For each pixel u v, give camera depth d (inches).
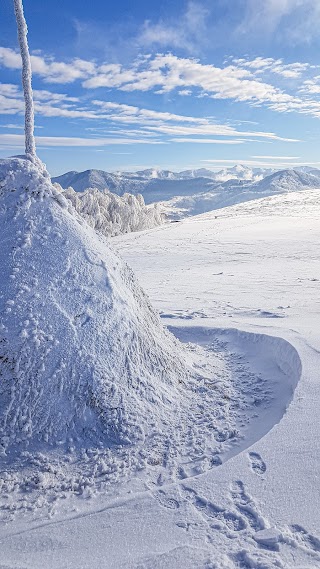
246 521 94.3
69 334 139.1
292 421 132.8
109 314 151.0
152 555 86.0
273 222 1203.2
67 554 89.2
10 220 154.4
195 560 83.9
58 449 128.0
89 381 136.3
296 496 100.9
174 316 324.2
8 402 128.0
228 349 236.8
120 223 1574.8
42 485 117.8
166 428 143.4
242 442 139.0
